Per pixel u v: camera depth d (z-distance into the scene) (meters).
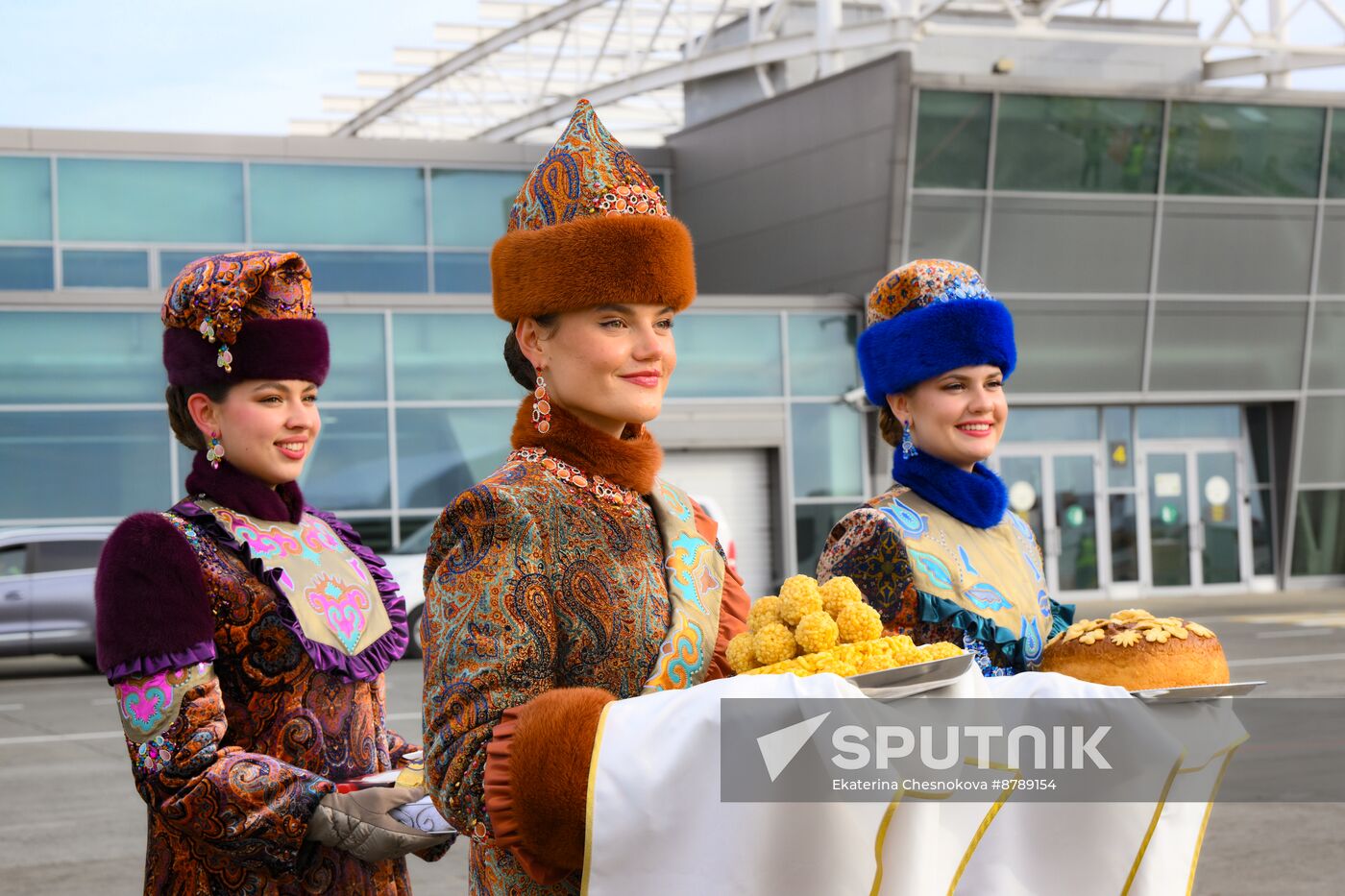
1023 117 20.22
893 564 2.62
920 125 19.92
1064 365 20.59
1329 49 23.69
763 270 22.22
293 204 21.52
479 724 1.80
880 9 26.59
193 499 2.70
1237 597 20.73
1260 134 21.17
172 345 2.73
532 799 1.69
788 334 19.97
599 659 1.94
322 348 2.78
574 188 2.03
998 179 20.25
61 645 14.23
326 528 2.86
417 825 2.37
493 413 19.03
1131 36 22.70
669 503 2.13
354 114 33.12
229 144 21.23
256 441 2.72
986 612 2.66
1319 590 21.70
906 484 2.81
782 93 21.67
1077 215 20.55
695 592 2.06
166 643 2.42
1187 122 20.88
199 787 2.38
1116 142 20.61
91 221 20.73
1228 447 21.62
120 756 9.22
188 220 21.11
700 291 23.56
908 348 2.79
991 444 2.82
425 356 18.86
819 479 20.05
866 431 20.22
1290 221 21.42
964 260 20.23
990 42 25.39
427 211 22.00
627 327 2.04
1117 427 21.16
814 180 21.19
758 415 19.80
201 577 2.50
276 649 2.57
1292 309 21.50
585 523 1.99
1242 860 5.87
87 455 17.66
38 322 17.58
